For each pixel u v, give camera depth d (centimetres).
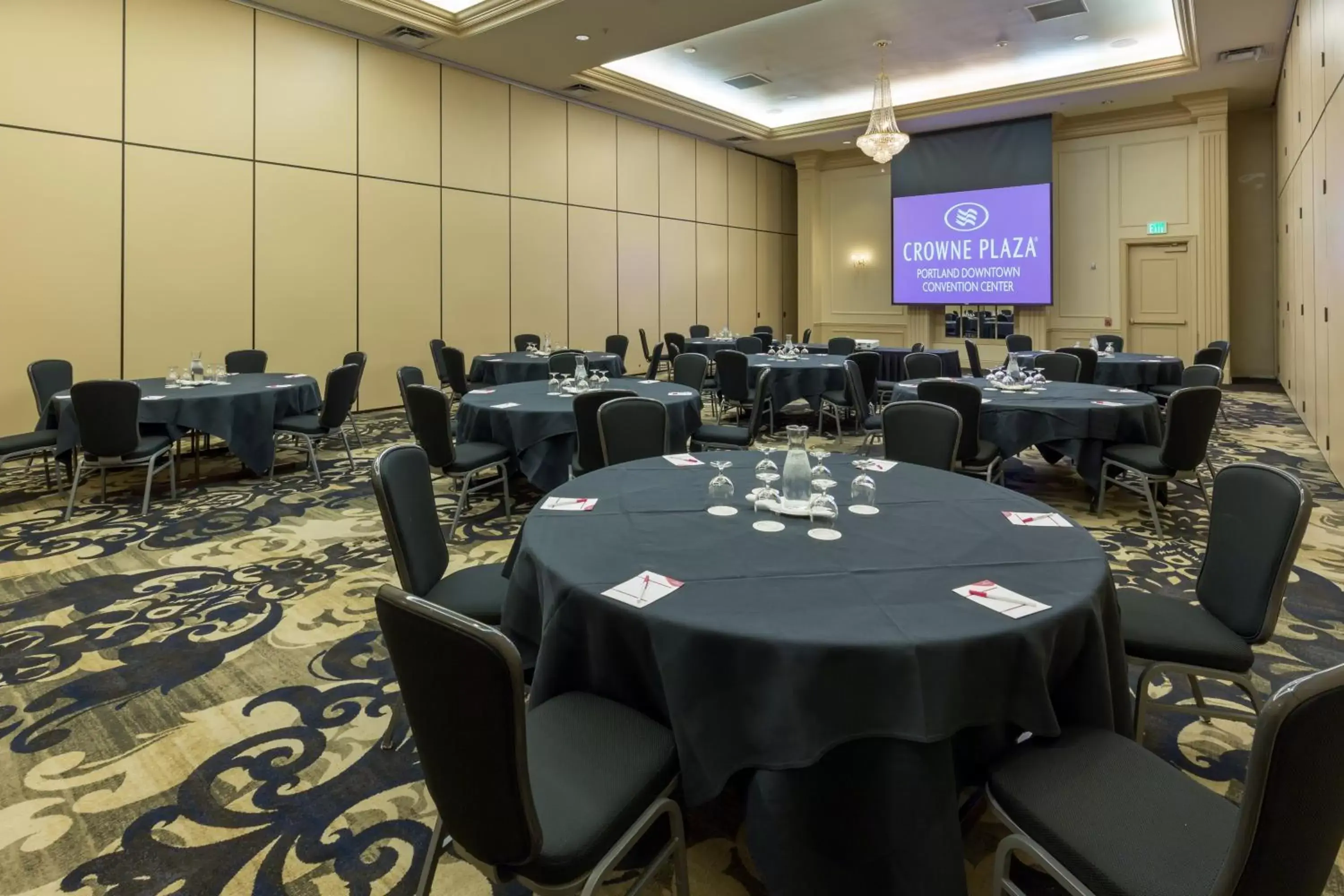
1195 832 134
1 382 642
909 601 164
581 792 145
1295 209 827
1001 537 209
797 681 144
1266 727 98
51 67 653
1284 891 104
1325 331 607
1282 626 317
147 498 503
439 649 121
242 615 340
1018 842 140
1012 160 1210
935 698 142
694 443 569
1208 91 1060
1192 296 1137
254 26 778
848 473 289
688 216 1331
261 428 575
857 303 1463
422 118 934
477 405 500
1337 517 467
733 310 1443
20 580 383
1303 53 725
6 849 193
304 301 838
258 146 789
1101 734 162
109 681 281
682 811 175
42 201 655
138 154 707
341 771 227
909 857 142
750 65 1050
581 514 233
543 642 180
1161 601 226
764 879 148
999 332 1285
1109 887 125
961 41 950
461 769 127
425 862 168
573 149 1123
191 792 217
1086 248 1216
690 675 152
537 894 137
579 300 1153
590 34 848
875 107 1119
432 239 957
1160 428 488
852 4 841
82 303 682
